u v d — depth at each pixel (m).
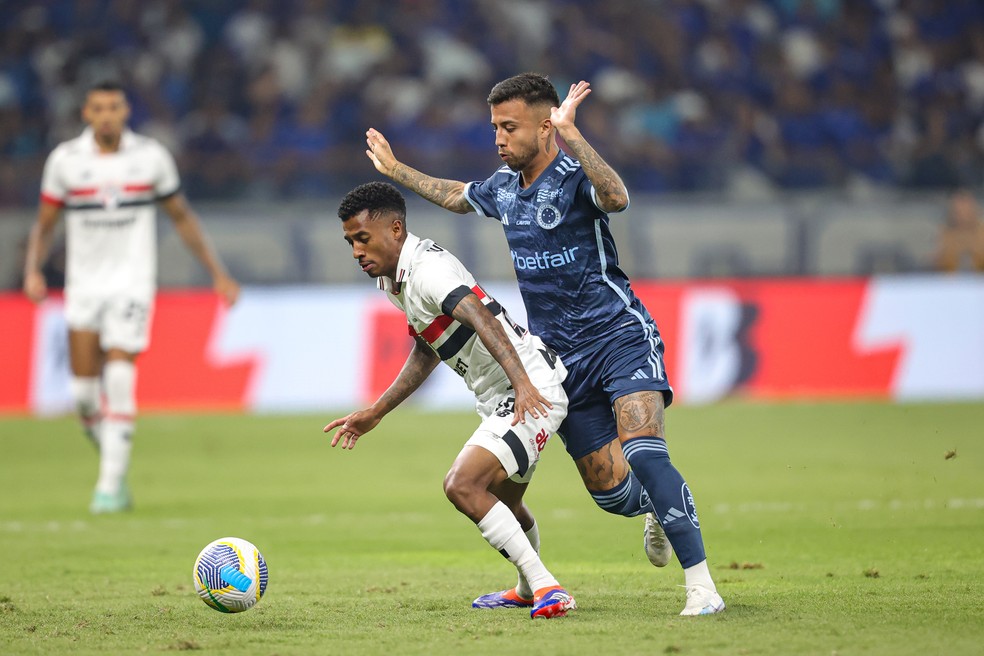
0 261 59.31
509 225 18.97
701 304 57.91
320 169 65.75
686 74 79.44
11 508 33.59
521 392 17.12
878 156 69.94
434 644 15.73
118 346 33.19
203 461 43.34
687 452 42.47
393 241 18.09
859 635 15.70
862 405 55.56
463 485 17.44
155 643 16.16
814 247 62.00
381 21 80.94
